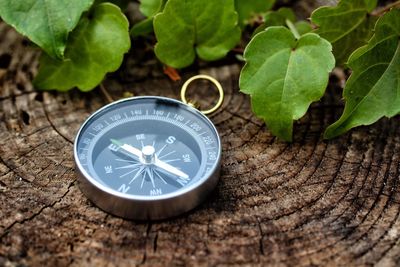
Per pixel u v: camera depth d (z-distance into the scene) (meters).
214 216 0.22
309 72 0.23
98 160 0.22
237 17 0.25
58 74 0.25
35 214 0.21
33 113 0.24
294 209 0.22
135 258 0.20
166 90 0.26
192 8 0.24
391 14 0.23
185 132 0.23
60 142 0.24
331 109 0.25
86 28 0.24
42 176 0.22
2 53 0.26
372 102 0.23
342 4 0.24
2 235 0.21
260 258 0.21
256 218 0.22
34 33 0.23
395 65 0.23
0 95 0.25
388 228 0.21
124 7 0.26
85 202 0.22
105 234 0.21
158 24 0.24
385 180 0.23
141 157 0.22
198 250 0.21
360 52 0.23
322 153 0.24
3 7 0.23
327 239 0.21
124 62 0.26
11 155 0.23
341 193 0.22
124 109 0.23
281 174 0.23
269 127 0.23
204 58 0.25
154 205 0.21
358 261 0.21
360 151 0.24
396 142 0.24
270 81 0.23
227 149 0.24
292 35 0.23
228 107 0.25
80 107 0.25
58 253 0.20
